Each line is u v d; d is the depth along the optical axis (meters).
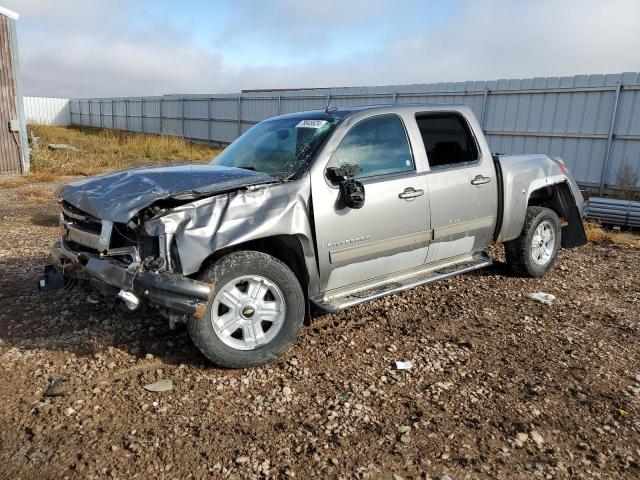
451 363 3.78
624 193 11.25
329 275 3.96
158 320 4.32
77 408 3.08
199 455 2.70
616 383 3.54
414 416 3.09
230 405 3.17
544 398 3.32
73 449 2.72
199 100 27.08
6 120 14.60
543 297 5.18
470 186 4.84
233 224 3.39
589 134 11.73
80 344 3.88
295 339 3.75
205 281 3.36
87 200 3.59
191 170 3.89
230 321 3.51
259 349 3.60
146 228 3.24
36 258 6.10
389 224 4.20
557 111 12.26
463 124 5.01
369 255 4.14
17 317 4.35
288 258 3.91
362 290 4.28
